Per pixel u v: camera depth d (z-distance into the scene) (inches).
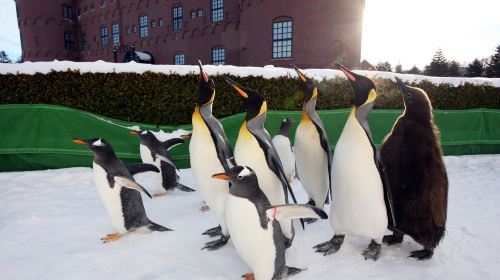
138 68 273.9
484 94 374.6
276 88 304.7
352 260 120.0
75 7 1540.4
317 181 151.6
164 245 132.6
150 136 199.0
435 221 112.0
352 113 112.7
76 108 266.2
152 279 107.5
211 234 141.8
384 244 133.4
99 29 1424.7
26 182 222.8
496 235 144.4
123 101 273.3
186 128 273.7
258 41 796.0
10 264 117.1
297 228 150.3
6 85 252.5
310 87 147.6
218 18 1007.6
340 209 118.5
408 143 114.1
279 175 120.0
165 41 1168.2
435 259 121.3
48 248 129.7
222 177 95.7
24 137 245.4
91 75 264.8
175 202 191.0
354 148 109.4
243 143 122.0
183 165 276.4
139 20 1250.6
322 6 724.0
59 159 253.9
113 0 1325.0
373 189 109.7
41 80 257.9
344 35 737.6
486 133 347.9
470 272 112.8
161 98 280.2
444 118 334.3
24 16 1408.7
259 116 122.9
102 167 124.8
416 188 113.1
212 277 109.7
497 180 243.6
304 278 109.0
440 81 361.4
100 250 127.8
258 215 95.7
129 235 141.5
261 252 98.3
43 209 173.5
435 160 111.3
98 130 254.8
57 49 1469.0
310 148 146.4
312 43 736.3
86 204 183.5
